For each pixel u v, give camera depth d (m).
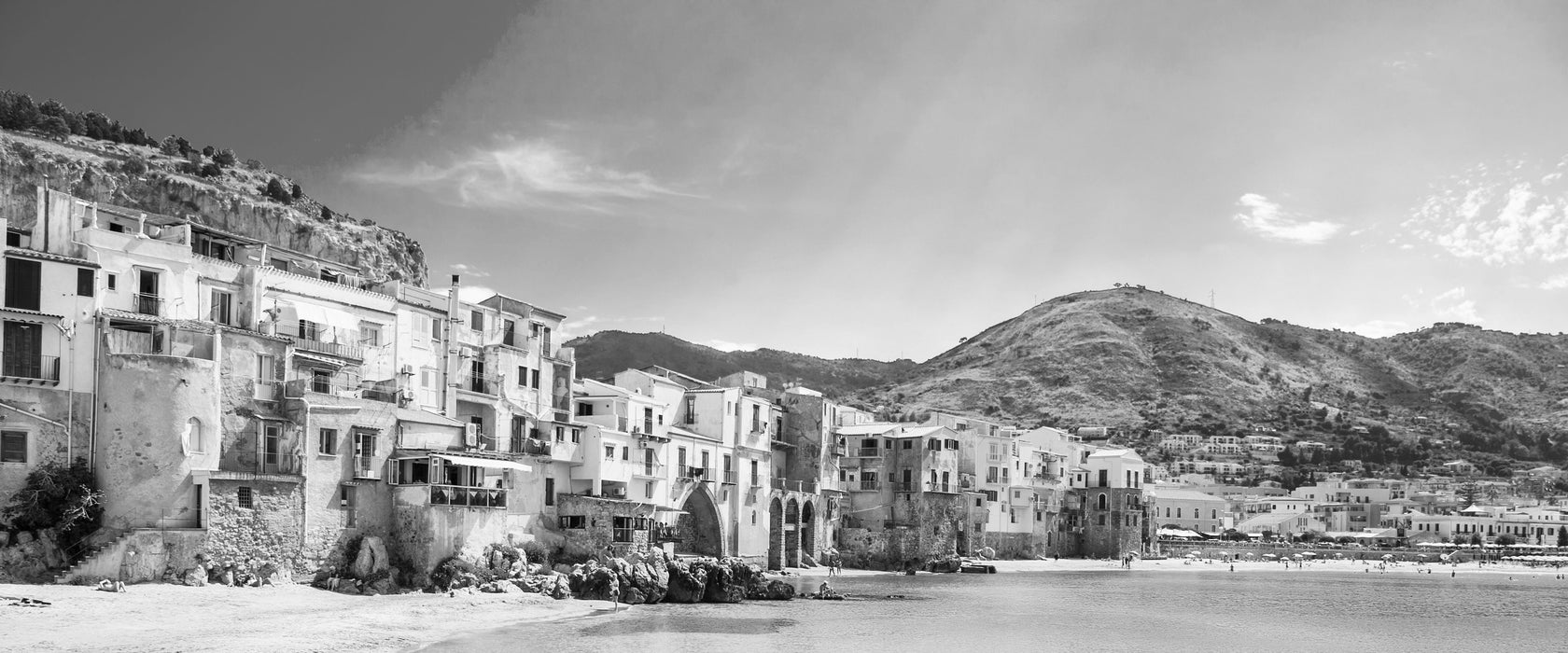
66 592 68.00
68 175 186.38
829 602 103.38
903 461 160.62
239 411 78.69
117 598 68.06
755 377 156.62
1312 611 113.62
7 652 55.97
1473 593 144.75
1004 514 185.88
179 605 68.56
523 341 110.69
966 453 181.25
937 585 130.62
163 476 73.69
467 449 91.62
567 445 106.12
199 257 81.81
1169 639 86.88
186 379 74.94
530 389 109.94
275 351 81.06
